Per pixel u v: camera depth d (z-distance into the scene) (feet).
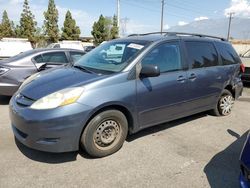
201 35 19.54
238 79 21.49
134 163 13.39
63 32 175.32
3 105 22.94
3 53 73.20
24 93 13.44
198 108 18.38
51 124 12.03
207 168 13.20
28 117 12.25
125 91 13.76
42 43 165.37
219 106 20.57
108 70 14.43
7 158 13.50
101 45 17.80
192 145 15.69
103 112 13.25
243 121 20.25
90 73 14.24
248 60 33.32
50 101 12.30
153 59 15.28
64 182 11.69
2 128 17.42
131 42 16.05
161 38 16.20
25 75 22.91
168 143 15.79
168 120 16.47
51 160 13.43
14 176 12.01
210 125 19.04
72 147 12.55
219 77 19.38
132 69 14.23
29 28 163.53
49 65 24.26
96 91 12.88
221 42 20.57
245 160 10.40
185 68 16.94
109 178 12.07
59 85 13.10
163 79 15.51
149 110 15.08
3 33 194.90
